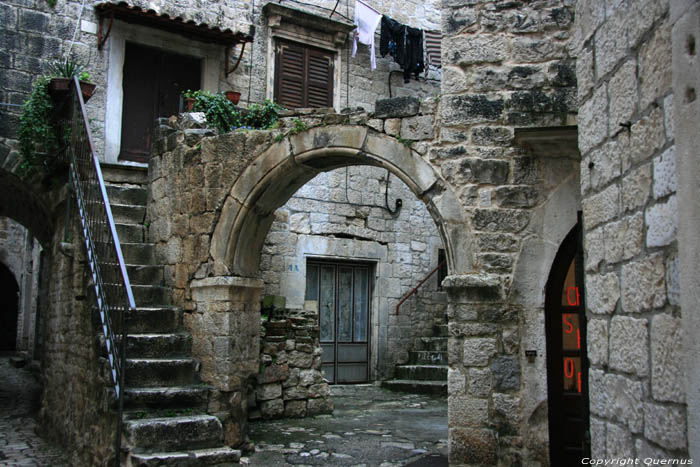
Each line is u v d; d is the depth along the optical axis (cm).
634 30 263
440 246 1176
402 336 1107
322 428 697
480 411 503
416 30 1127
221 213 620
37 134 762
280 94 1050
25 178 792
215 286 604
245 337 615
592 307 303
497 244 516
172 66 978
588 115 311
